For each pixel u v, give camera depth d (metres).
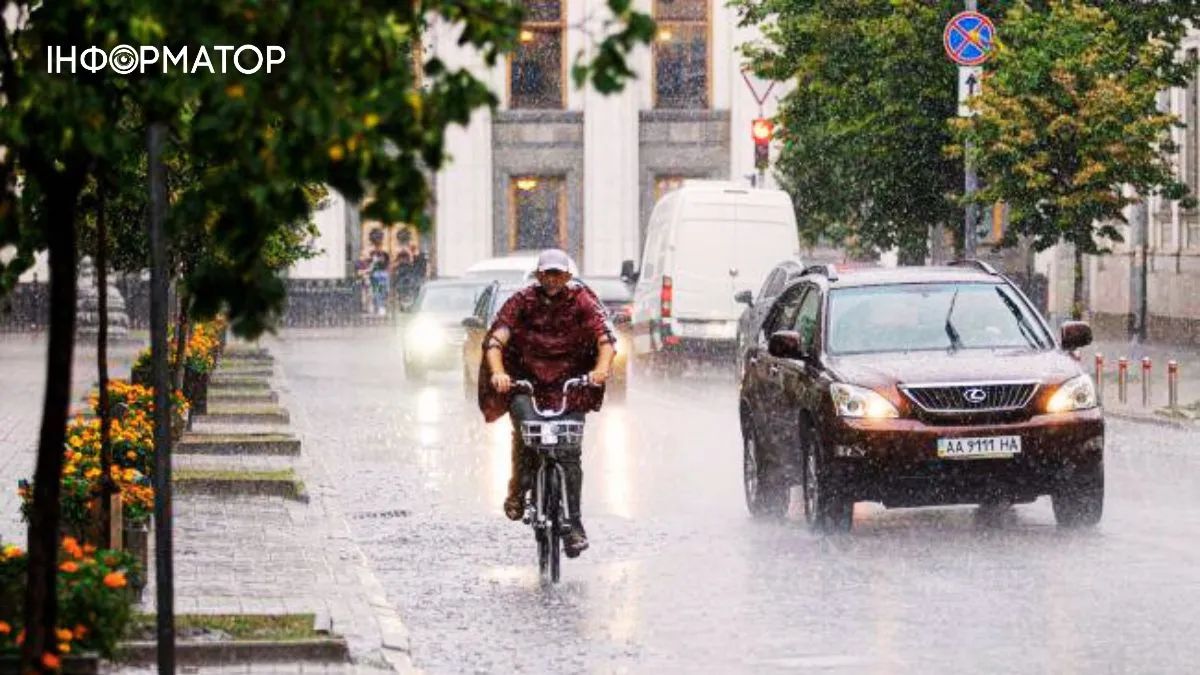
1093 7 65.31
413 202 13.45
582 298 27.17
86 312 99.44
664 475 41.00
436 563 28.94
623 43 13.28
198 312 13.92
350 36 13.10
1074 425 30.81
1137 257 89.31
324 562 28.09
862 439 30.42
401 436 51.03
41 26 14.95
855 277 33.75
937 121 71.50
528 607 25.03
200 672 20.39
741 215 78.00
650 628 23.44
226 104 13.02
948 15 69.75
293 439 44.44
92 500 23.52
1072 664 20.92
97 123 14.04
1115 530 31.33
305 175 13.53
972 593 25.53
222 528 31.86
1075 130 62.84
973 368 31.06
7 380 70.19
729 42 135.12
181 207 13.74
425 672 20.92
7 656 16.41
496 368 26.86
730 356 79.00
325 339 107.38
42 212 17.83
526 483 27.81
